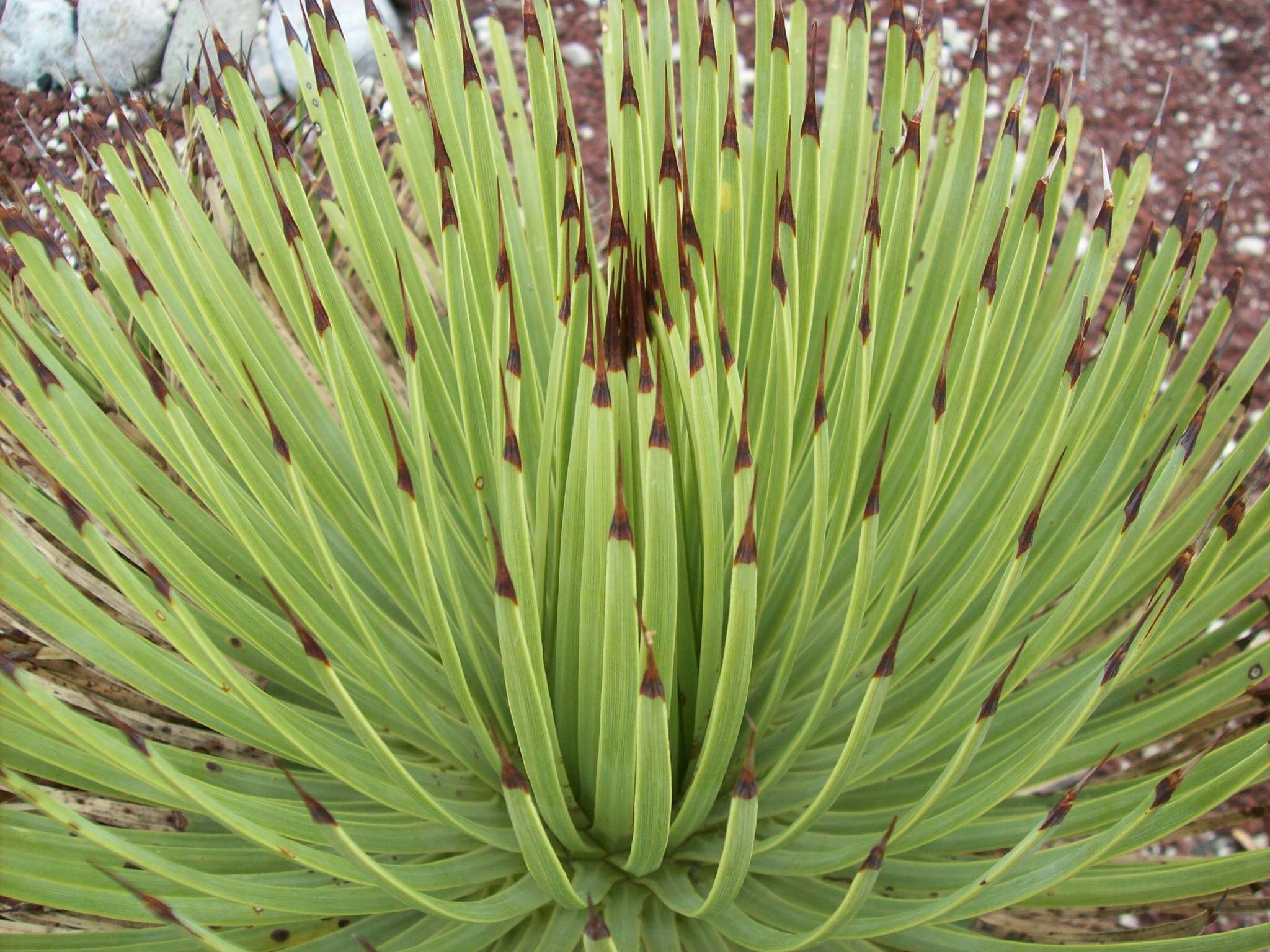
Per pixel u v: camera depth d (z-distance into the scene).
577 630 0.40
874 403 0.46
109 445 0.43
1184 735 0.48
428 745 0.45
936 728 0.42
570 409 0.39
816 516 0.38
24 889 0.36
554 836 0.43
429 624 0.47
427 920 0.42
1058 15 1.12
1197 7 1.14
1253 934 0.36
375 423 0.44
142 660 0.39
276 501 0.44
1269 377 0.86
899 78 0.48
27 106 0.98
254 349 0.48
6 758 0.40
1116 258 0.53
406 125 0.49
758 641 0.46
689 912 0.39
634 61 0.49
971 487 0.49
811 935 0.35
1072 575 0.48
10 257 0.50
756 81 0.47
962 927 0.45
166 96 0.95
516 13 1.09
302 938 0.41
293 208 0.44
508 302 0.37
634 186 0.44
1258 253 0.95
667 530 0.35
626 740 0.37
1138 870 0.40
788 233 0.40
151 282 0.46
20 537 0.37
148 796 0.39
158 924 0.41
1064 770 0.43
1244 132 1.03
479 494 0.39
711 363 0.38
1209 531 0.46
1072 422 0.43
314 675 0.43
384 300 0.47
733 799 0.32
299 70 0.50
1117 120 1.04
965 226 0.47
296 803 0.40
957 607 0.42
